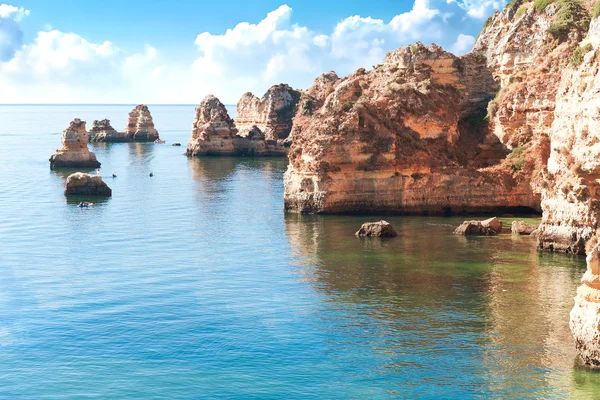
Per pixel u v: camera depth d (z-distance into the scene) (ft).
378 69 455.22
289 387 149.07
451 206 341.62
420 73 421.59
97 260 255.09
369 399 143.43
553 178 255.50
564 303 197.26
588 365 151.84
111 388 149.48
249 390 148.05
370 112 347.15
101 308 198.90
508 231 299.17
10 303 204.33
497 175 345.72
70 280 228.22
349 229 305.32
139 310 196.65
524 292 207.82
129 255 262.47
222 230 308.81
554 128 253.44
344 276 228.43
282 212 354.95
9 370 158.51
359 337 174.70
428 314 190.19
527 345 167.43
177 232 305.94
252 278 227.61
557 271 229.86
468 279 222.69
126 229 314.76
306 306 198.29
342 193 342.85
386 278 225.35
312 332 178.40
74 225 325.83
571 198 246.27
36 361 163.12
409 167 342.03
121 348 170.09
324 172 341.21
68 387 150.20
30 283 225.15
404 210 341.62
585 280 147.74
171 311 195.52
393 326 181.68
